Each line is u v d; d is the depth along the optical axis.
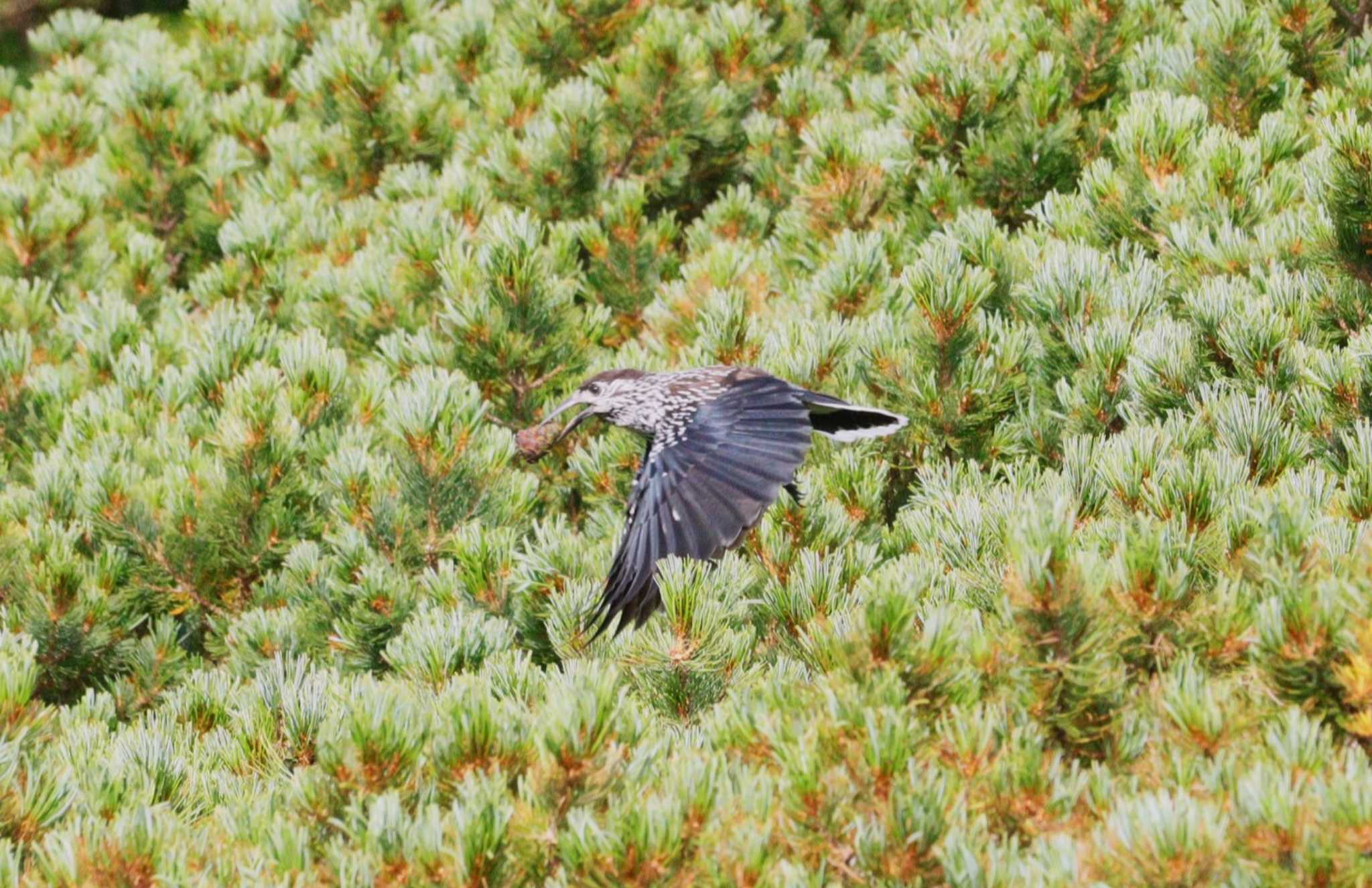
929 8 16.44
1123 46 13.59
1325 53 13.77
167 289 16.30
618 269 14.40
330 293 14.24
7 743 7.38
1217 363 9.73
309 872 6.21
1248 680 6.40
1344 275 9.97
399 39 19.45
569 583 9.41
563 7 17.06
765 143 15.70
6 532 10.98
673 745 7.29
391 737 6.69
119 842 6.33
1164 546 6.67
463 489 11.20
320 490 11.83
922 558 8.45
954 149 13.52
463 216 14.48
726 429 7.81
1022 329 10.67
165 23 27.31
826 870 5.93
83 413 12.50
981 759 6.02
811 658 7.91
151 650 11.12
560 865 6.21
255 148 18.28
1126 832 5.34
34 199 15.70
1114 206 11.87
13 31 26.50
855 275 11.78
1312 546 6.71
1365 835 5.11
